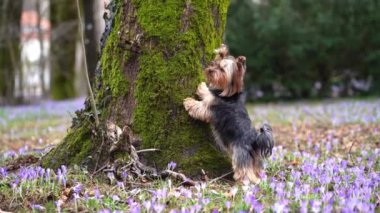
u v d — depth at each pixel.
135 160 2.47
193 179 2.49
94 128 2.55
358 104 6.24
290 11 7.70
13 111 6.80
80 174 2.49
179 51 2.54
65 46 9.30
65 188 2.38
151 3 2.55
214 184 2.47
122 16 2.59
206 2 2.59
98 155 2.53
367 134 3.92
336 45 7.84
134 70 2.55
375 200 2.30
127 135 2.47
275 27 7.51
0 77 8.38
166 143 2.52
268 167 2.75
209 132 2.56
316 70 8.09
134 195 2.34
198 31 2.56
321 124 4.59
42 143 3.88
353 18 7.86
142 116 2.53
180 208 2.22
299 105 6.83
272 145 2.51
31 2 9.21
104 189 2.39
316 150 3.22
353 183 2.46
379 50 7.77
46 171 2.50
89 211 2.23
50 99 9.42
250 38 7.79
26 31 9.26
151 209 2.19
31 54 10.06
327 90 8.24
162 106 2.53
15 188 2.34
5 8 7.48
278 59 7.88
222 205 2.22
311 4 7.91
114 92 2.56
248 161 2.50
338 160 2.82
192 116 2.53
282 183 2.39
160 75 2.52
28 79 8.97
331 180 2.52
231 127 2.51
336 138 3.71
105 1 2.88
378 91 8.04
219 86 2.53
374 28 7.83
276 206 2.10
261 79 7.93
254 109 6.42
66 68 9.44
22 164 2.74
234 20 7.79
